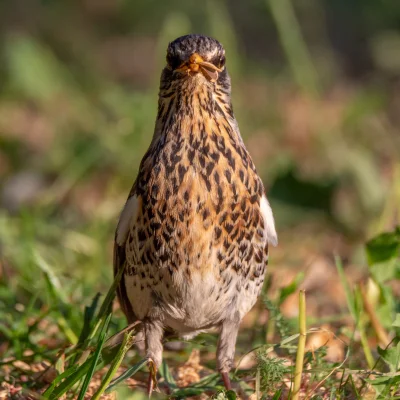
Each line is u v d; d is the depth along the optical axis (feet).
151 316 29.27
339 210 48.57
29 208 50.14
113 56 78.07
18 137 61.41
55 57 77.66
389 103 67.05
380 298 32.09
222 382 29.81
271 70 72.74
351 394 27.58
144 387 29.71
